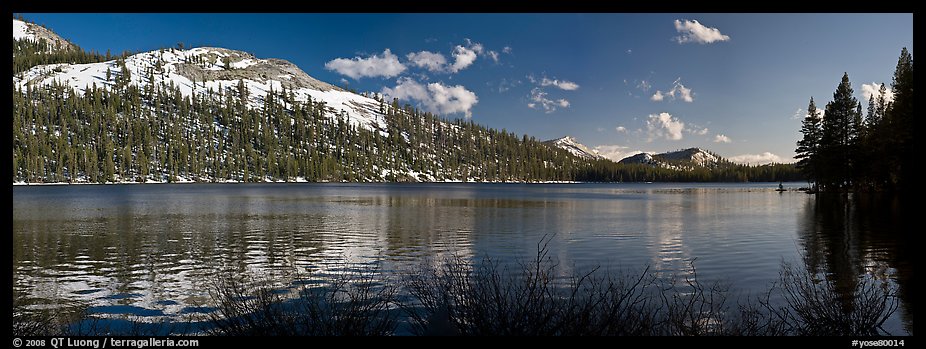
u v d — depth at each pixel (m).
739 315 10.22
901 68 55.53
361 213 47.12
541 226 34.41
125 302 13.70
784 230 29.77
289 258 21.30
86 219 39.78
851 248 21.72
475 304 6.22
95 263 20.09
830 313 7.83
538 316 6.05
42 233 30.38
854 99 63.66
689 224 35.44
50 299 14.16
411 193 102.69
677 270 17.89
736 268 18.06
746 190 122.56
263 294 7.49
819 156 67.94
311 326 6.74
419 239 27.52
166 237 28.50
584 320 6.10
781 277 15.89
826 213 40.56
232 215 44.12
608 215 44.66
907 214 37.56
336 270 18.31
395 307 9.53
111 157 166.38
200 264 19.88
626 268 18.30
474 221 38.88
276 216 43.19
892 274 16.08
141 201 66.38
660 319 7.82
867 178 62.72
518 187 164.38
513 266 18.56
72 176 152.88
